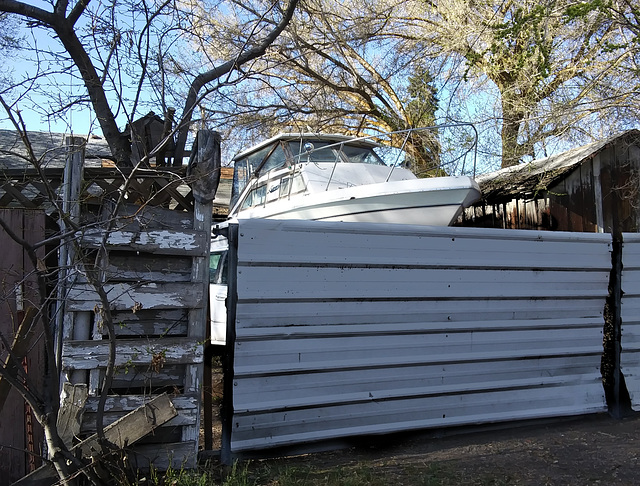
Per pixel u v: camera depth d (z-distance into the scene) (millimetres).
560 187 9555
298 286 4980
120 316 4402
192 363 4434
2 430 4363
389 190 7465
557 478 4477
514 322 5820
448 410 5559
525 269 5840
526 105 12344
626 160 9898
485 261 5633
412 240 5348
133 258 4414
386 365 5293
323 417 5098
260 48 8211
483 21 13508
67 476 3568
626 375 6223
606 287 6234
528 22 11812
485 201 11070
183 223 4582
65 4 6367
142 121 5777
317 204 8070
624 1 10930
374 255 5219
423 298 5422
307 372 5027
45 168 4613
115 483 3848
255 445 4824
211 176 4562
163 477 4082
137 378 4406
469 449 5188
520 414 5820
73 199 4266
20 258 4539
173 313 4547
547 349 5973
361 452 5148
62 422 4004
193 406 4410
